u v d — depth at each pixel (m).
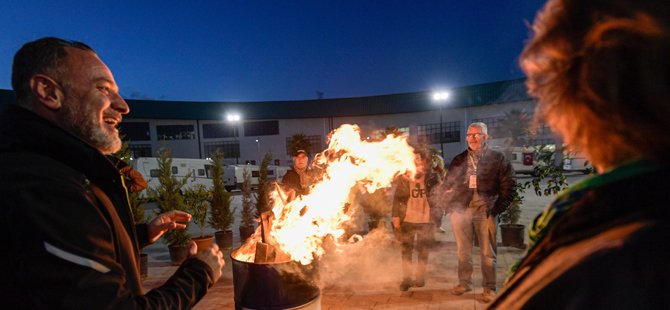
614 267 0.33
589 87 0.41
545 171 4.58
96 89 1.17
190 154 35.97
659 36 0.36
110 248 0.98
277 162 36.84
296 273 1.61
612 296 0.33
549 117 0.50
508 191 3.28
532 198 11.16
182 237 5.28
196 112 35.53
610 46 0.39
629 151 0.41
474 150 3.46
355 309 3.39
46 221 0.85
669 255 0.32
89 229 0.92
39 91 1.09
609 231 0.37
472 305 3.38
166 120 35.09
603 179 0.43
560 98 0.47
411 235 3.81
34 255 0.83
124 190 1.26
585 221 0.40
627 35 0.38
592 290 0.34
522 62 0.52
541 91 0.50
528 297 0.42
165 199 5.66
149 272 4.93
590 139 0.45
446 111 32.78
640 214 0.36
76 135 1.16
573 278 0.36
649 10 0.37
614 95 0.38
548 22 0.47
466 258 3.60
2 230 0.86
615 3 0.40
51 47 1.12
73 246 0.87
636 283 0.32
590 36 0.41
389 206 6.65
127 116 32.44
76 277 0.85
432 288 3.85
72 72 1.12
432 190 3.72
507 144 4.39
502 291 0.52
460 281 3.64
